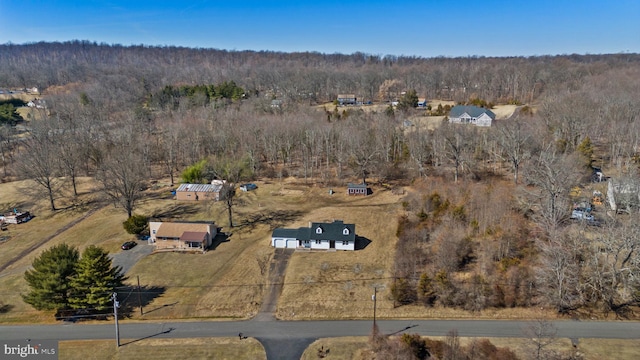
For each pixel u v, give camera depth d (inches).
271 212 3174.2
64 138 4197.8
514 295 1989.4
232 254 2573.8
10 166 4234.7
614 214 2268.7
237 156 4042.8
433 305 2005.4
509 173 3454.7
